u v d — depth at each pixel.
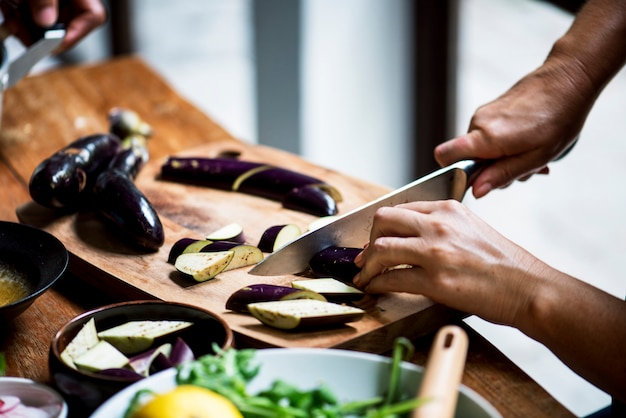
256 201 1.35
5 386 0.93
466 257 1.03
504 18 2.31
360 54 2.43
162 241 1.21
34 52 1.39
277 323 1.04
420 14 2.40
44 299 1.16
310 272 1.16
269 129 2.62
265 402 0.84
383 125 2.54
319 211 1.29
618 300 1.01
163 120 1.61
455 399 0.87
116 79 1.75
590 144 2.22
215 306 1.10
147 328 1.01
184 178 1.39
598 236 2.25
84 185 1.29
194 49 3.29
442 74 2.45
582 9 1.27
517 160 1.23
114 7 3.38
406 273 1.06
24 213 1.30
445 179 1.18
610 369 0.99
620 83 2.13
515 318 1.02
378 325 1.05
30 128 1.57
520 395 1.00
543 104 1.22
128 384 0.92
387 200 1.16
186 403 0.81
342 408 0.87
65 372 0.93
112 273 1.16
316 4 2.34
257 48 2.53
